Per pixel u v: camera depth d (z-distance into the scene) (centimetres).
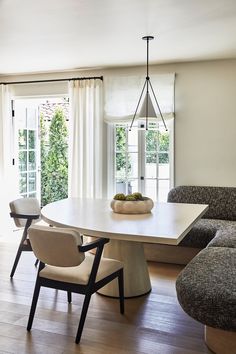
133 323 283
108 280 278
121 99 520
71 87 541
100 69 536
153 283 365
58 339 260
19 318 291
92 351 245
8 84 584
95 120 531
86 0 283
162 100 499
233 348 229
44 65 514
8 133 590
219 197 458
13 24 341
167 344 254
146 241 242
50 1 285
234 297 217
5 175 591
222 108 482
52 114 809
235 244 329
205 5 294
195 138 496
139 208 321
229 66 477
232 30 358
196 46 416
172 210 342
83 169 539
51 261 256
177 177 507
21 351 245
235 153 480
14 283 366
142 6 296
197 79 490
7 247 495
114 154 544
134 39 389
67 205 373
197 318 228
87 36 378
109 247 334
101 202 395
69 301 320
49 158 814
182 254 420
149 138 527
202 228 398
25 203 398
